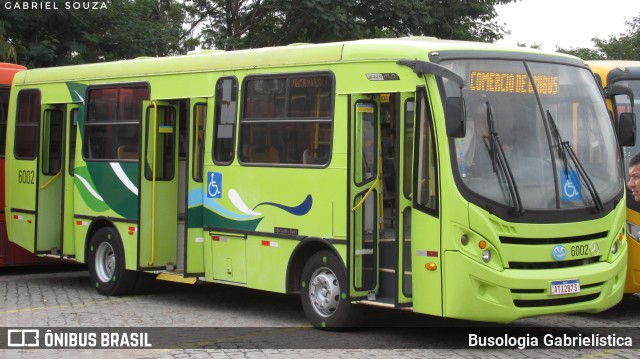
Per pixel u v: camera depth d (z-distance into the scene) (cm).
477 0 2600
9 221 1583
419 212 955
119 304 1309
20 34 2206
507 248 923
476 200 920
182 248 1320
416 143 959
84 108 1429
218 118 1207
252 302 1327
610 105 1173
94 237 1405
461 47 981
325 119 1055
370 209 1023
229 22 2702
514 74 984
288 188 1097
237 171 1167
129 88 1352
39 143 1501
